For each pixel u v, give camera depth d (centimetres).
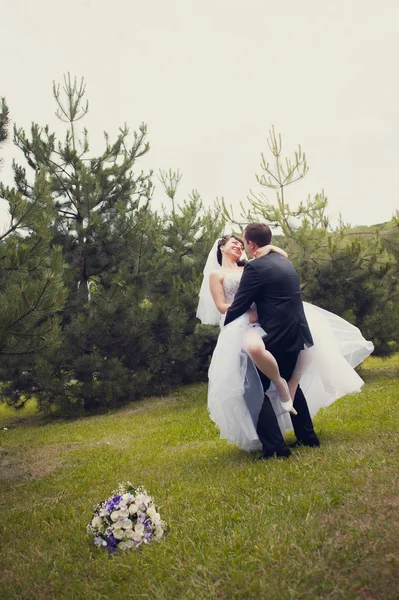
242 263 585
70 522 410
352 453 465
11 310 643
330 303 1252
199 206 1653
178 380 1466
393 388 939
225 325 532
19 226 694
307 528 321
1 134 763
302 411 532
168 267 1490
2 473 644
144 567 313
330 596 252
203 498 418
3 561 349
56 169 1375
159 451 665
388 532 296
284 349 509
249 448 533
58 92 1372
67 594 295
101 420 1142
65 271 1320
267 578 275
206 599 267
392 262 1224
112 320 1290
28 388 1338
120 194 1470
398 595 240
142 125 1467
